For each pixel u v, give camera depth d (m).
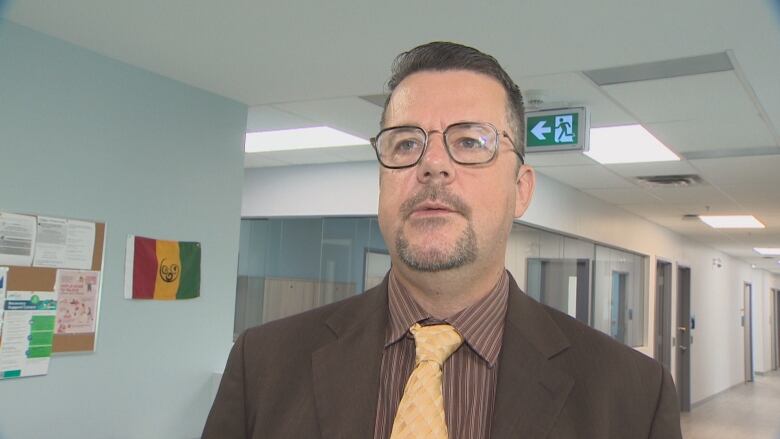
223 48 3.06
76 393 3.07
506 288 1.10
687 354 10.02
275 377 1.06
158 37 2.96
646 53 2.85
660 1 2.35
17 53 2.83
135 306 3.36
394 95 1.08
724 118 3.82
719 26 2.53
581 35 2.68
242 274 6.36
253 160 5.95
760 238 9.86
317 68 3.29
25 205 2.85
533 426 0.93
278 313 6.07
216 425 1.09
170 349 3.55
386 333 1.07
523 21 2.58
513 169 1.08
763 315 16.66
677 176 5.60
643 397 1.01
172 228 3.55
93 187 3.14
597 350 1.02
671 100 3.54
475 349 1.01
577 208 6.59
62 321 3.00
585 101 3.63
